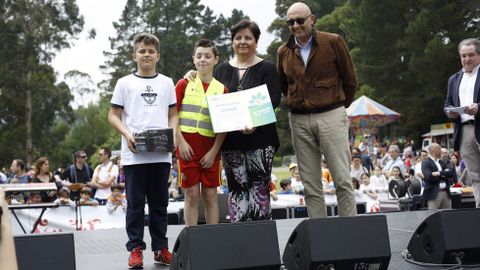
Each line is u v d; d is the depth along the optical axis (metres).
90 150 73.31
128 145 4.54
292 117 5.27
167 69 66.94
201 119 4.97
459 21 31.50
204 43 5.05
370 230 3.64
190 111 4.98
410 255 4.25
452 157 15.44
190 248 3.34
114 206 10.42
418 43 32.19
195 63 5.06
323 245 3.55
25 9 41.81
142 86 4.68
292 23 5.06
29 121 42.09
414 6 34.12
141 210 4.61
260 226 3.47
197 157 4.95
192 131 4.95
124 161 4.64
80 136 73.62
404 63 34.69
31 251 3.20
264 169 5.04
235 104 4.91
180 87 5.05
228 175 5.13
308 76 5.11
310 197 5.28
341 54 5.09
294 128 5.27
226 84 5.15
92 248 5.64
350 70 5.13
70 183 10.69
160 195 4.68
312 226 3.57
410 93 34.53
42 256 3.21
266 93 4.94
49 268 3.21
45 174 10.40
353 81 5.16
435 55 30.17
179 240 3.51
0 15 41.31
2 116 42.50
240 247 3.40
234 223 3.43
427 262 4.08
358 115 27.08
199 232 3.37
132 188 4.60
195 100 5.00
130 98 4.66
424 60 30.67
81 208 10.22
